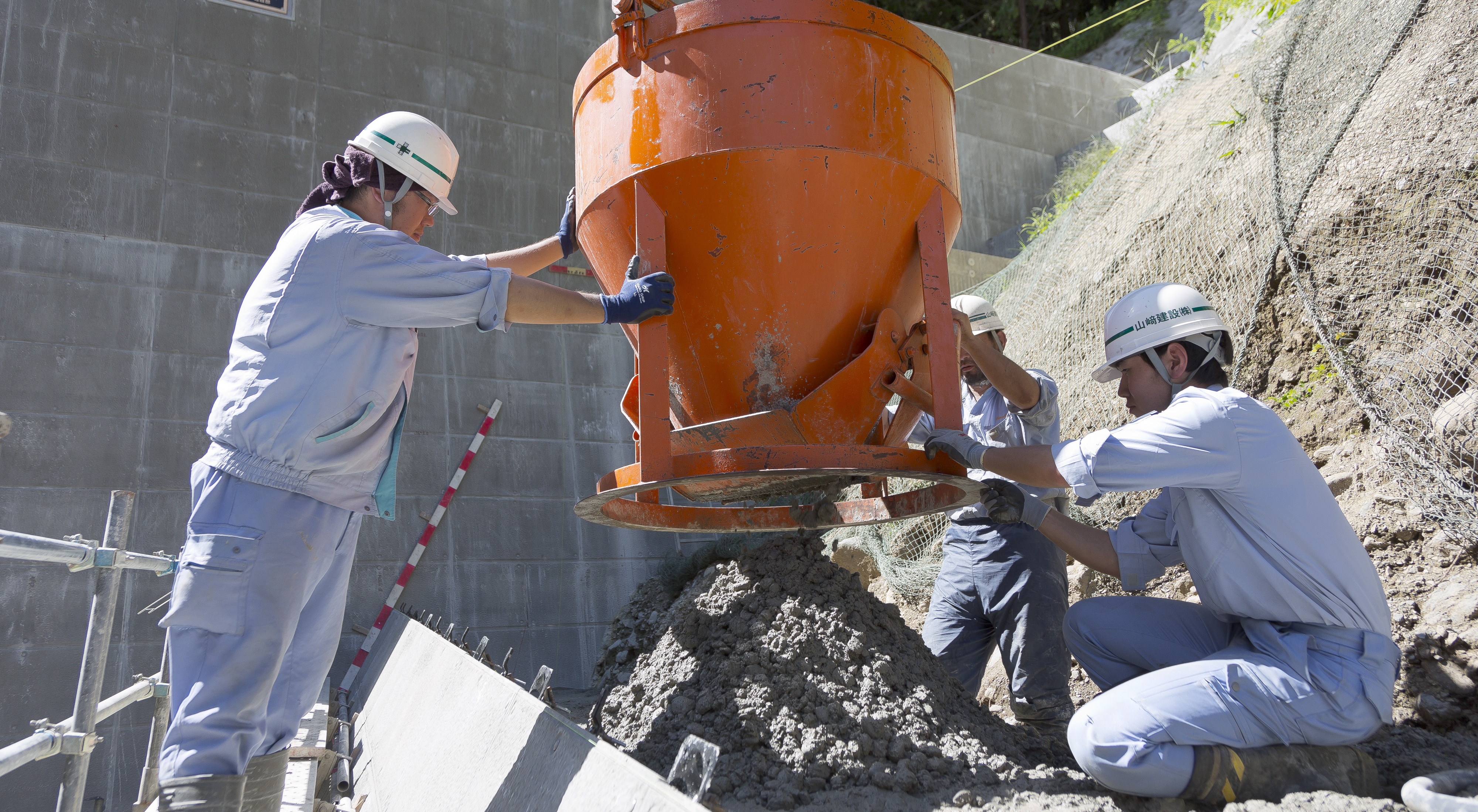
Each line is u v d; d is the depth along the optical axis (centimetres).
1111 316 234
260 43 795
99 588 221
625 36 219
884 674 212
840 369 229
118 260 698
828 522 252
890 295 233
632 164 214
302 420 174
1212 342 220
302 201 775
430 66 862
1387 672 181
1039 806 172
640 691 238
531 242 855
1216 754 172
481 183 854
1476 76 360
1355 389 318
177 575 170
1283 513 189
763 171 205
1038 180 1185
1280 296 397
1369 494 299
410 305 182
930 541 550
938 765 190
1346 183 393
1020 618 290
